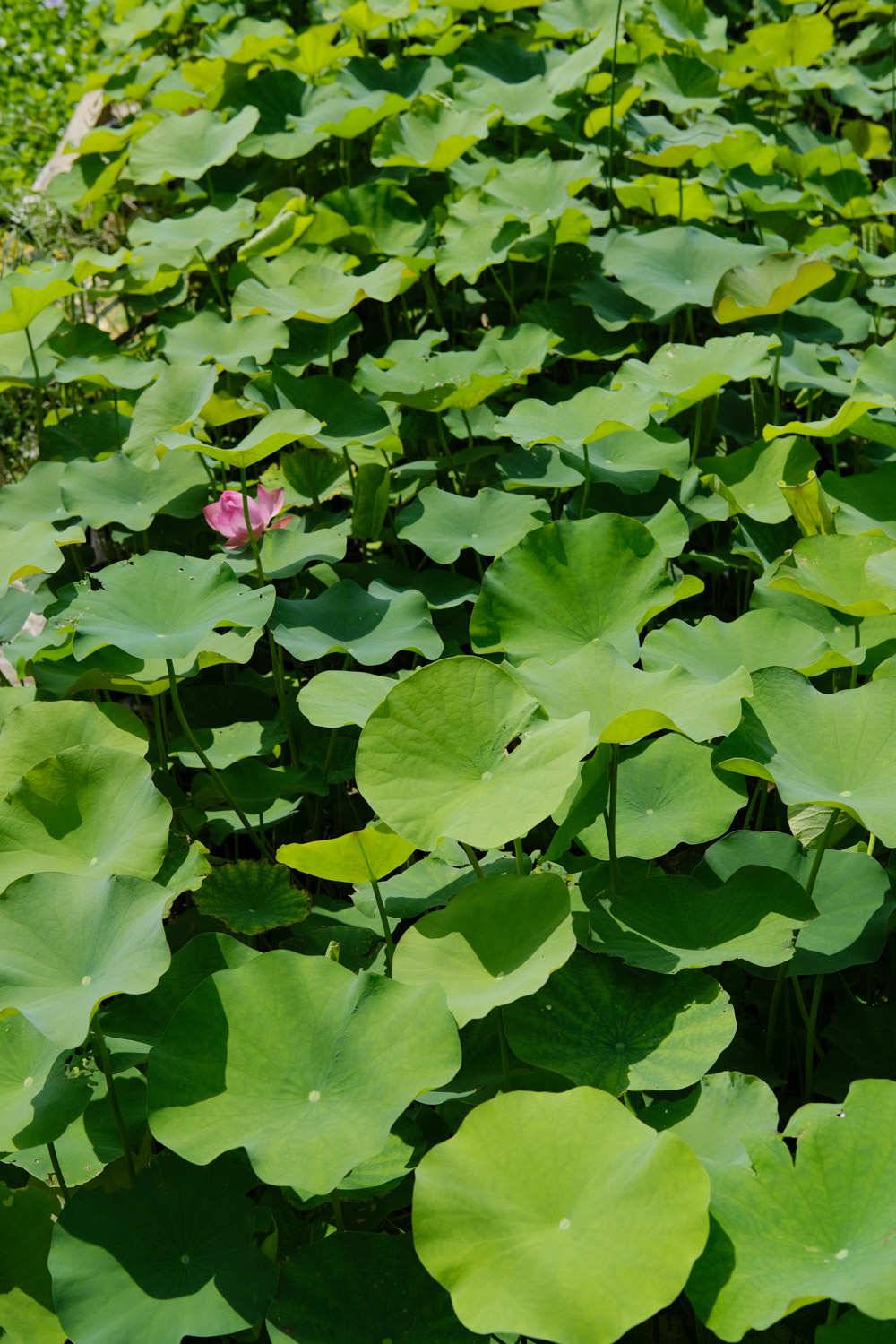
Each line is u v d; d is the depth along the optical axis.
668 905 1.93
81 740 2.27
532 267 3.79
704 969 2.23
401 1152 1.79
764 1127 1.64
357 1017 1.69
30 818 2.04
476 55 4.35
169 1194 1.71
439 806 1.85
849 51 5.20
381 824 1.86
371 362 3.17
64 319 3.73
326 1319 1.58
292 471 3.15
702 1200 1.41
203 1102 1.65
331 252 3.58
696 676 2.16
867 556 2.32
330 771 2.63
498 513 2.82
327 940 2.24
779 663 2.21
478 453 3.13
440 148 3.64
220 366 3.17
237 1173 1.73
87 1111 1.94
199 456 3.00
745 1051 2.08
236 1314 1.56
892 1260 1.36
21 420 4.11
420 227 3.80
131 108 5.51
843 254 3.72
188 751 2.60
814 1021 2.02
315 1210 1.87
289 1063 1.68
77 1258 1.62
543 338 3.23
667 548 2.63
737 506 2.75
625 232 3.70
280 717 2.67
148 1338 1.53
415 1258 1.63
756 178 3.98
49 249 4.70
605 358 3.40
